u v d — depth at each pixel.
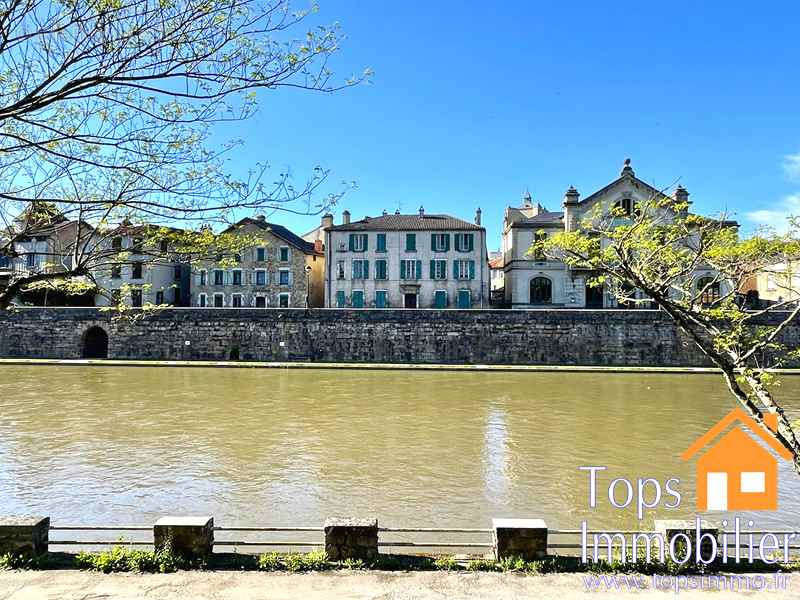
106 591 6.66
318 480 13.79
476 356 39.06
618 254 8.55
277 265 49.59
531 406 23.64
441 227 47.94
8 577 6.98
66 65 4.76
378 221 49.41
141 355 40.50
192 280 49.97
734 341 8.61
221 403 24.03
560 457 15.88
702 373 34.44
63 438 17.81
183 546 7.54
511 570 7.31
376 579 7.06
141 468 14.70
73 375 32.75
